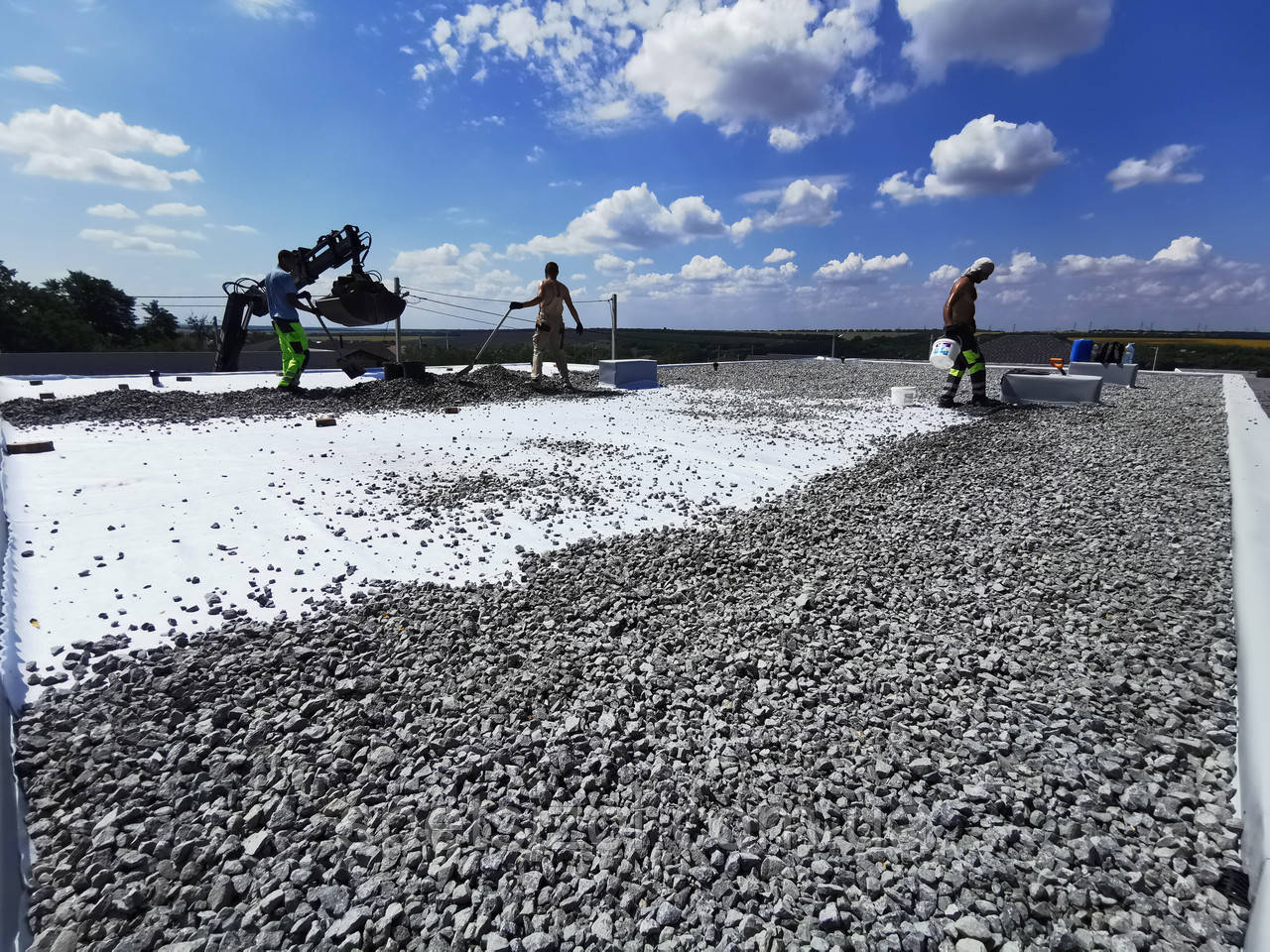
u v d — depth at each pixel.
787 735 2.11
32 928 1.37
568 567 3.46
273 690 2.27
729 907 1.47
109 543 3.49
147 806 1.72
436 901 1.46
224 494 4.43
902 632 2.76
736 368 16.98
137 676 2.29
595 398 10.40
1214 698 2.26
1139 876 1.54
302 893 1.47
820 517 4.33
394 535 3.86
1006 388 9.77
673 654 2.62
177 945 1.34
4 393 8.84
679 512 4.52
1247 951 1.32
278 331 9.03
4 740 1.89
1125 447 6.41
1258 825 1.58
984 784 1.85
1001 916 1.44
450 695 2.28
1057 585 3.19
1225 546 3.64
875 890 1.51
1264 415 8.25
